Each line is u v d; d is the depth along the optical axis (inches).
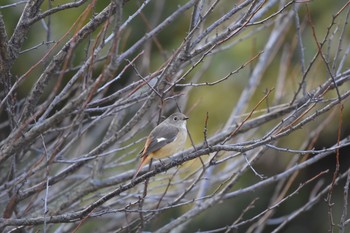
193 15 363.9
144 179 345.1
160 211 385.1
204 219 837.8
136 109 553.0
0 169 415.2
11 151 333.4
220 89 765.3
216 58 773.3
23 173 398.0
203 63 606.5
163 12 753.6
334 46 699.4
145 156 435.2
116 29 292.4
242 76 761.6
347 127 789.9
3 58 350.3
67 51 347.3
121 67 671.1
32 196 444.1
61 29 701.9
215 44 352.5
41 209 432.8
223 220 836.0
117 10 289.4
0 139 580.4
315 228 848.3
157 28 373.4
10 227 392.2
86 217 342.0
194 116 762.2
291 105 421.4
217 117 760.3
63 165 493.4
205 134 330.0
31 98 351.6
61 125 486.9
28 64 720.3
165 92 351.3
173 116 462.0
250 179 801.6
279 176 422.0
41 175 453.7
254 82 502.6
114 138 391.9
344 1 746.2
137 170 417.4
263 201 829.8
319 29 736.3
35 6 355.6
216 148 329.4
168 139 442.6
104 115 382.6
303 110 419.8
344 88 671.8
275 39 513.0
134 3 734.5
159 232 417.4
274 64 751.7
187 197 529.0
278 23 519.8
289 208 852.0
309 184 858.8
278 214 859.4
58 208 420.2
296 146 764.0
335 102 340.8
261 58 513.7
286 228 860.0
